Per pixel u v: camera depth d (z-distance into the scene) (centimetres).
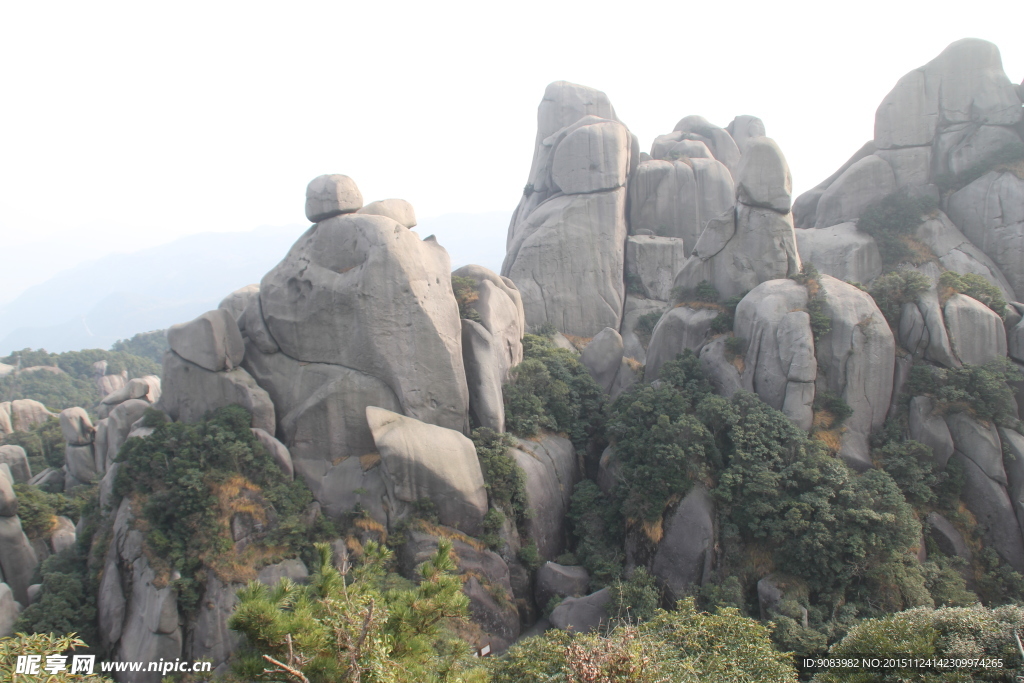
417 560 2961
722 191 5609
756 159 3900
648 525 3098
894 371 3359
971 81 4966
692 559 2945
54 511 3838
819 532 2772
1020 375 3216
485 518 3155
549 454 3628
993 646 1714
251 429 3219
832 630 2542
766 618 2727
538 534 3309
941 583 2789
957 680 1622
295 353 3438
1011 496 3005
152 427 3244
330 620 1186
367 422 3206
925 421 3197
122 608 2833
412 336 3316
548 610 3086
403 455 3050
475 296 3747
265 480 3100
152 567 2788
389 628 1277
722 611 2078
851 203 5291
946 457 3127
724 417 3212
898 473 3088
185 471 2969
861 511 2761
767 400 3391
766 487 2930
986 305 3459
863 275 4869
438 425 3359
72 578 2952
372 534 3061
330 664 1116
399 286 3312
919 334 3366
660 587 2977
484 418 3494
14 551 3328
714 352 3684
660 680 1555
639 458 3300
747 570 2895
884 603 2675
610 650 1590
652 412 3444
